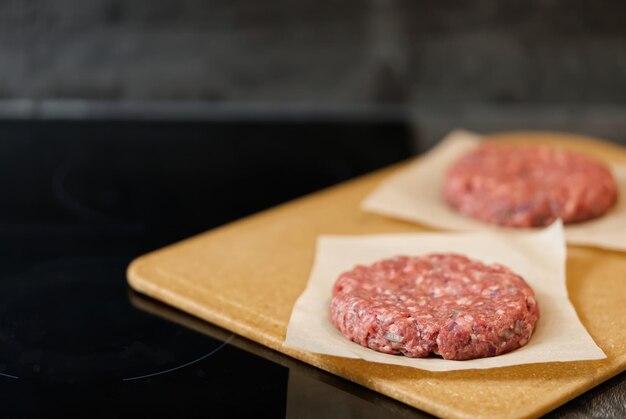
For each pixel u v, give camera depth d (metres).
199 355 0.62
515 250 0.71
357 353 0.60
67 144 0.98
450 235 0.74
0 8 1.02
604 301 0.67
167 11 1.04
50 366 0.61
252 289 0.68
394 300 0.62
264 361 0.62
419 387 0.57
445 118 1.06
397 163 0.95
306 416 0.56
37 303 0.69
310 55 1.06
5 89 1.05
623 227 0.77
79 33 1.03
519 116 1.06
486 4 1.04
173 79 1.06
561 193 0.78
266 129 1.03
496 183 0.79
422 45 1.06
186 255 0.73
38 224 0.82
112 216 0.83
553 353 0.59
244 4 1.04
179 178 0.91
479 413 0.55
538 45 1.05
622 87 1.06
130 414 0.56
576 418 0.56
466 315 0.59
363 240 0.74
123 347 0.63
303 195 0.88
